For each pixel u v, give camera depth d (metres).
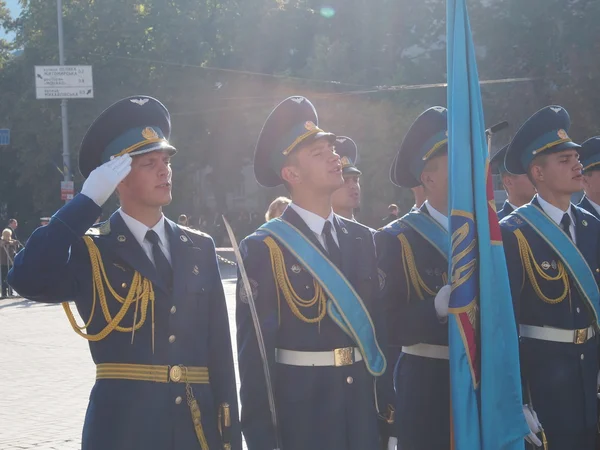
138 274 3.93
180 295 3.97
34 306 19.34
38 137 37.44
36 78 28.78
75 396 9.38
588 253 5.28
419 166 5.19
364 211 33.06
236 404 4.09
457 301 4.48
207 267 4.12
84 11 37.84
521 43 32.38
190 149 37.94
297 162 4.50
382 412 4.49
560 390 5.10
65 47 37.28
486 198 4.59
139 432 3.78
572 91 30.12
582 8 31.41
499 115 32.28
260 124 36.31
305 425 4.30
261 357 4.23
